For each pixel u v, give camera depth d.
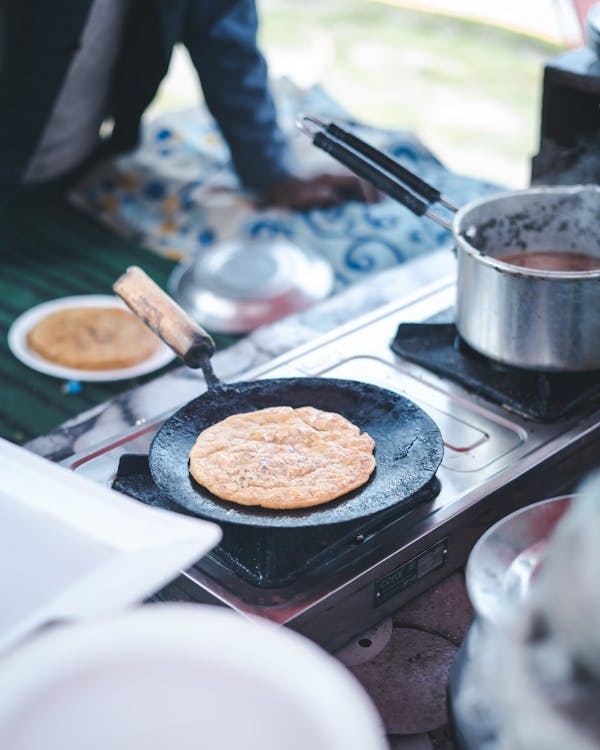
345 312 1.82
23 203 3.12
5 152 2.75
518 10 6.57
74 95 2.90
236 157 3.00
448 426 1.35
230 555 1.09
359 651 1.11
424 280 1.93
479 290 1.38
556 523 0.96
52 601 0.89
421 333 1.55
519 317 1.35
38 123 2.71
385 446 1.24
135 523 0.98
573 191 1.55
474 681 0.80
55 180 3.20
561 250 1.62
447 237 2.81
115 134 3.25
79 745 0.58
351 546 1.11
